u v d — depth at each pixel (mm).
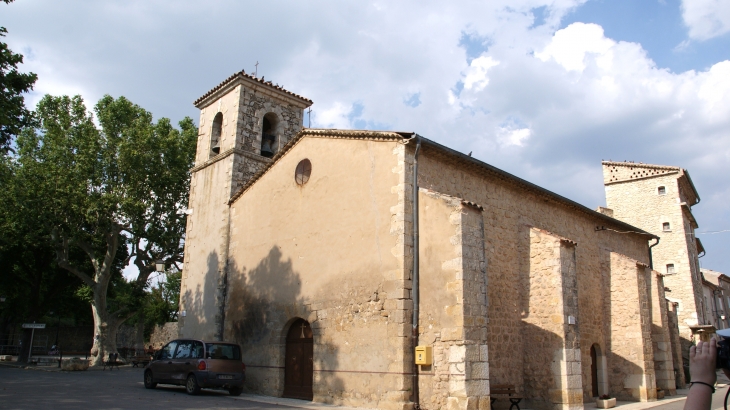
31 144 28344
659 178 32375
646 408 15633
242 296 18031
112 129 27844
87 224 30016
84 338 48281
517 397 13734
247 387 16750
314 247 15578
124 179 27609
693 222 34938
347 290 14164
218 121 22797
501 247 15570
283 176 17484
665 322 19922
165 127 28891
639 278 18781
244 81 21531
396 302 12758
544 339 14734
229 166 20562
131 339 50625
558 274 14859
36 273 32938
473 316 11898
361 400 13047
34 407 10664
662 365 19422
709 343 2752
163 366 16375
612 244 21859
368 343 13242
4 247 30422
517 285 15656
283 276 16453
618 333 18703
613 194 33781
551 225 18109
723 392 19875
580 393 14273
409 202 13336
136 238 30234
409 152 13703
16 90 13938
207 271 20078
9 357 37594
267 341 16438
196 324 19922
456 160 14625
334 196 15328
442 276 12328
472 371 11492
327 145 15977
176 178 28484
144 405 11789
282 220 17078
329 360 14188
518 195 16891
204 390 17172
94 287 29281
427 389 12070
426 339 12336
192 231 21750
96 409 10703
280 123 22562
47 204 26938
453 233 12344
